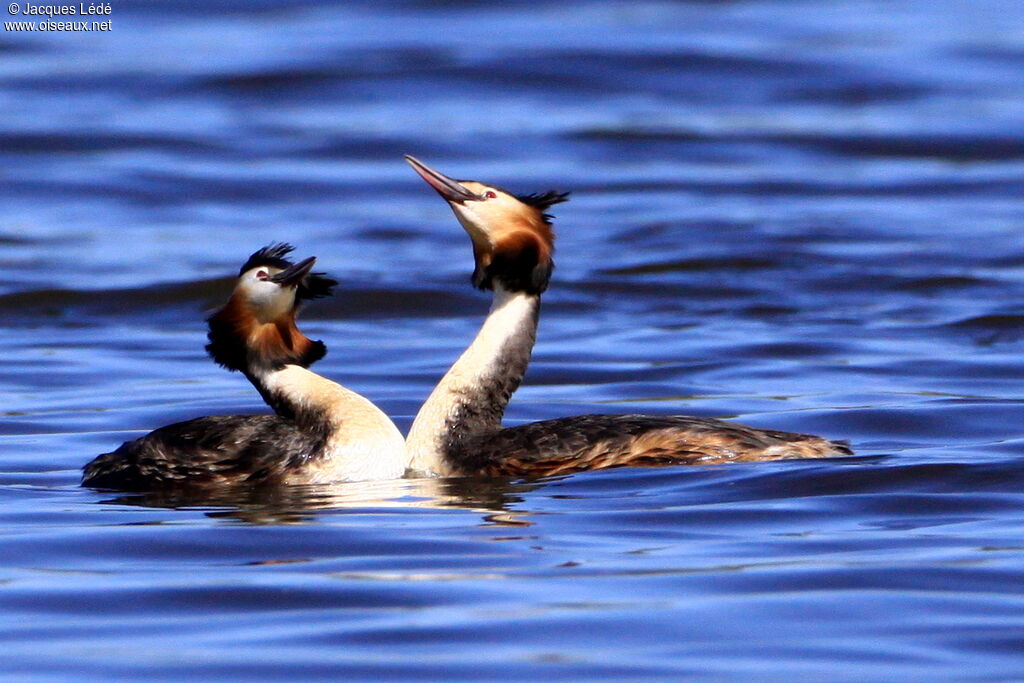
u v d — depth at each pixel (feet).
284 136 113.29
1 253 81.76
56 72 131.54
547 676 23.36
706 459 37.24
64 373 56.13
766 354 58.65
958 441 42.32
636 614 26.11
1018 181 100.83
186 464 37.24
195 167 104.42
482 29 145.48
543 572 28.63
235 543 31.12
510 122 117.70
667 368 56.13
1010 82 128.36
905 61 134.00
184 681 23.26
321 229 89.51
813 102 123.65
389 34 143.84
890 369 55.26
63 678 23.41
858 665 23.72
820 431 44.62
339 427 38.09
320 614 26.37
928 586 27.40
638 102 123.85
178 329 65.92
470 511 33.99
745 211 92.68
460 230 89.66
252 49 138.62
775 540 30.76
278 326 39.22
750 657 24.11
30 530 32.45
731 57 134.72
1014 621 25.54
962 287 72.18
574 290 72.64
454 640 24.97
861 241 83.05
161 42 142.82
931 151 110.42
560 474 37.52
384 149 110.32
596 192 99.25
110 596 27.50
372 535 31.58
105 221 91.50
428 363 57.82
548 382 53.93
